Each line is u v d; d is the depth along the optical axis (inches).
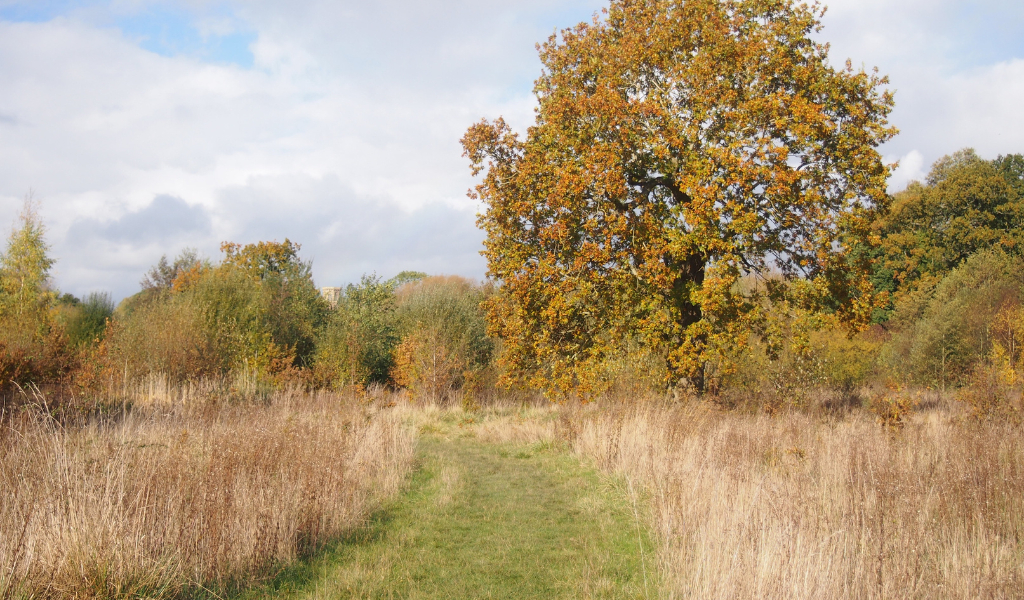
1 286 967.0
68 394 453.7
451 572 221.0
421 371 825.5
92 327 956.6
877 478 243.0
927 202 1674.5
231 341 850.1
